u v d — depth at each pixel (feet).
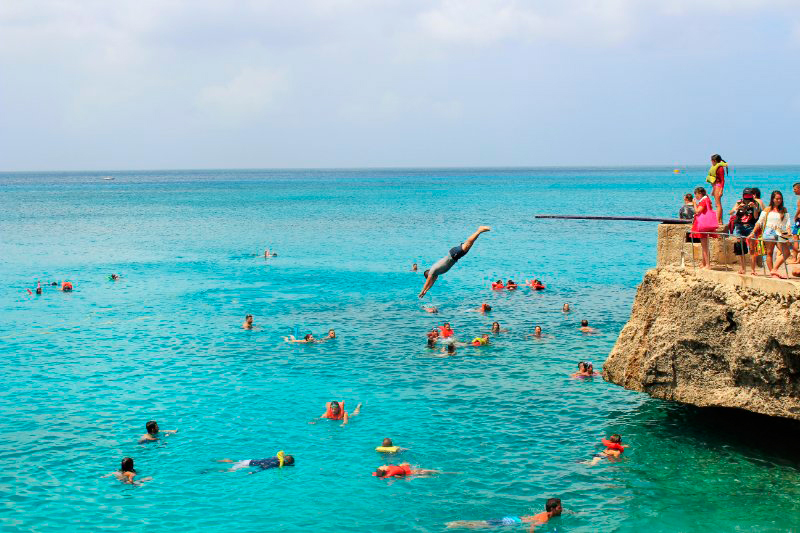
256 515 57.00
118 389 88.33
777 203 63.16
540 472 64.44
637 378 70.69
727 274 62.03
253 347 108.99
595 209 386.52
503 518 56.44
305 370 96.37
